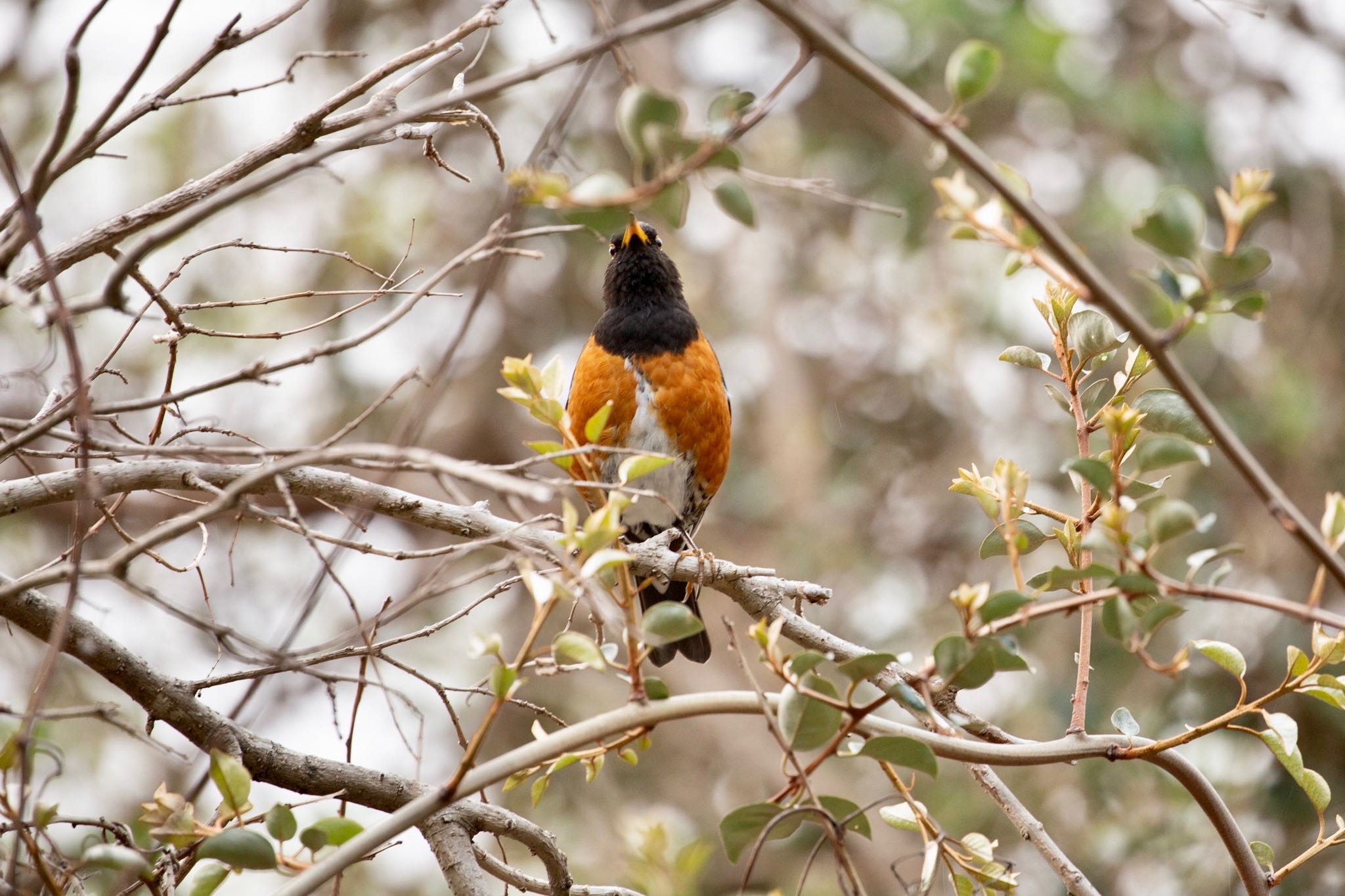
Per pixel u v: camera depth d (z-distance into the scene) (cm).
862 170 1697
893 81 348
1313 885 1081
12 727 466
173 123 1404
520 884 551
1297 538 348
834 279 1745
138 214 506
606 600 393
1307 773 456
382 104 544
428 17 1569
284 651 425
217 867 414
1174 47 1603
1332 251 1468
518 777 471
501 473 477
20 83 1274
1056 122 1588
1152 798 1141
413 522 576
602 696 1518
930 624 1465
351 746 487
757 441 1759
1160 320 465
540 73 372
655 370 886
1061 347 502
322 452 369
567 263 1650
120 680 528
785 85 351
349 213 1466
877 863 1322
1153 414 471
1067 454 1425
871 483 1627
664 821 676
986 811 1186
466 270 1544
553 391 444
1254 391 1363
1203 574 1215
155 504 1281
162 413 523
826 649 598
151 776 1143
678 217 361
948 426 1639
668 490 901
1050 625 1272
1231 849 474
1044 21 1482
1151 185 1503
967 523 1527
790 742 389
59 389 521
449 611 1372
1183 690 1170
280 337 532
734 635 393
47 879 381
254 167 524
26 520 1303
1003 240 364
